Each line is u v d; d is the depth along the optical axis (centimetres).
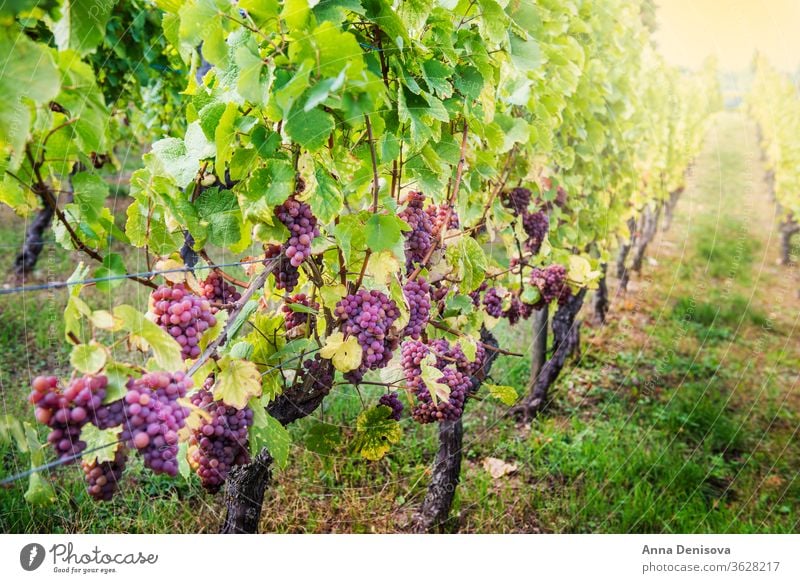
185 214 147
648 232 612
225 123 134
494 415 372
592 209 391
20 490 242
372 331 156
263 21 130
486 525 276
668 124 545
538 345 381
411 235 185
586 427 368
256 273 189
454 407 198
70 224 138
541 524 281
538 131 263
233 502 205
